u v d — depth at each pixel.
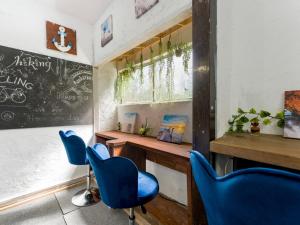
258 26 1.32
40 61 2.43
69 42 2.72
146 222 1.76
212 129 1.18
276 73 1.24
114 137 2.39
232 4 1.43
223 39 1.30
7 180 2.17
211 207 0.61
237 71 1.43
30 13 2.35
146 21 1.85
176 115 2.12
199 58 1.22
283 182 0.39
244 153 0.89
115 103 3.30
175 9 1.50
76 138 1.95
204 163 0.60
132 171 1.04
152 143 1.96
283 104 1.21
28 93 2.33
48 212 1.98
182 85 2.09
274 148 0.87
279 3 1.22
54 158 2.56
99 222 1.79
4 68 2.13
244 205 0.47
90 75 2.98
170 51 2.15
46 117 2.49
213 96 1.18
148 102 2.55
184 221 1.73
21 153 2.28
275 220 0.43
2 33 2.13
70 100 2.74
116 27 2.39
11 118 2.19
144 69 2.68
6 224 1.79
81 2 2.46
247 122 1.35
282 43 1.21
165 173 2.25
